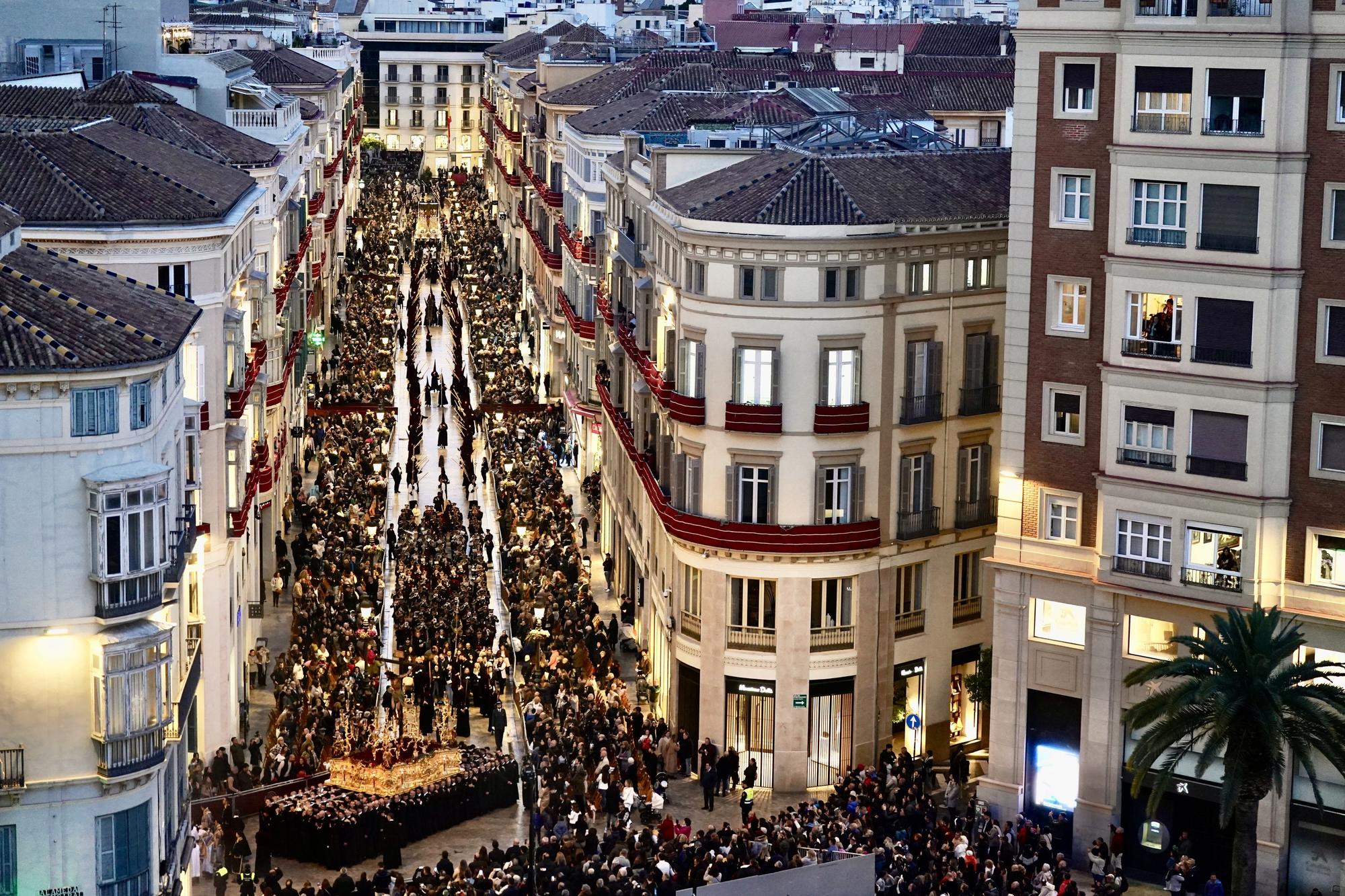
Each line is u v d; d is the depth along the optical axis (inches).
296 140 4756.4
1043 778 2699.3
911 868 2306.8
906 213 2957.7
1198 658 2329.0
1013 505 2694.4
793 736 2967.5
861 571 2965.1
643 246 3737.7
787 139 3663.9
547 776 2726.4
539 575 3690.9
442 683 3137.3
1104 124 2573.8
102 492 1932.8
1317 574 2456.9
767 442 2928.2
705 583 2989.7
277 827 2586.1
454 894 2215.8
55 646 1950.1
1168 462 2534.5
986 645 3181.6
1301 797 2458.2
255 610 3474.4
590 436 4645.7
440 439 5255.9
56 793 1957.4
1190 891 2444.6
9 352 1899.6
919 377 3006.9
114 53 4544.8
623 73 6058.1
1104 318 2596.0
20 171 2805.1
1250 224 2448.3
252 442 3511.3
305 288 5123.0
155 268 2842.0
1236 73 2439.7
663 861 2353.6
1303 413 2442.2
